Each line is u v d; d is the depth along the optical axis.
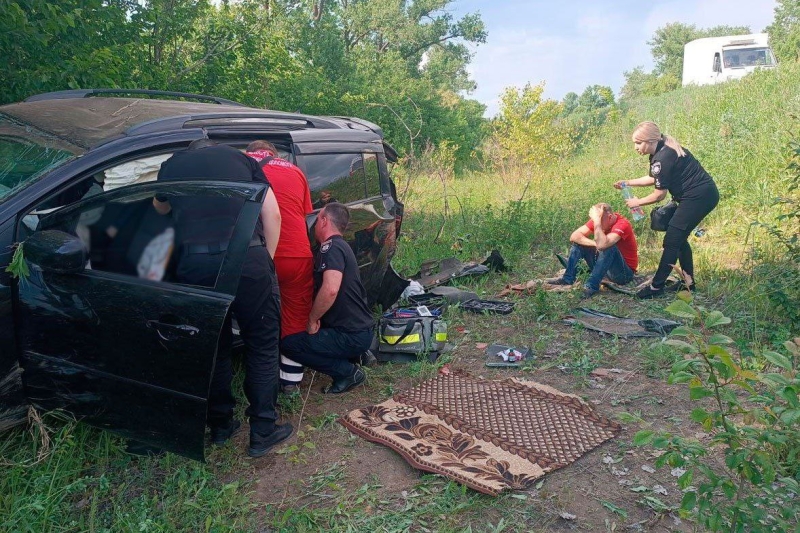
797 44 25.42
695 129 11.85
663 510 2.89
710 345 2.18
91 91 4.79
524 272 6.80
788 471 2.90
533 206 8.88
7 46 5.97
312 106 14.70
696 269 6.30
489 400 3.96
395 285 5.22
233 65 11.80
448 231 8.43
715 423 2.34
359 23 34.59
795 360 3.88
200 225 2.85
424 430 3.56
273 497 3.05
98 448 3.25
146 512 2.83
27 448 3.13
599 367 4.47
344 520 2.86
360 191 4.79
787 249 5.64
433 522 2.86
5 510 2.75
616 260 5.93
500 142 14.78
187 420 2.83
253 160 3.33
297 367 3.98
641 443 2.29
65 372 3.03
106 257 2.93
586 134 17.83
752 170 8.76
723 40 20.20
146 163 3.63
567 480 3.15
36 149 3.57
